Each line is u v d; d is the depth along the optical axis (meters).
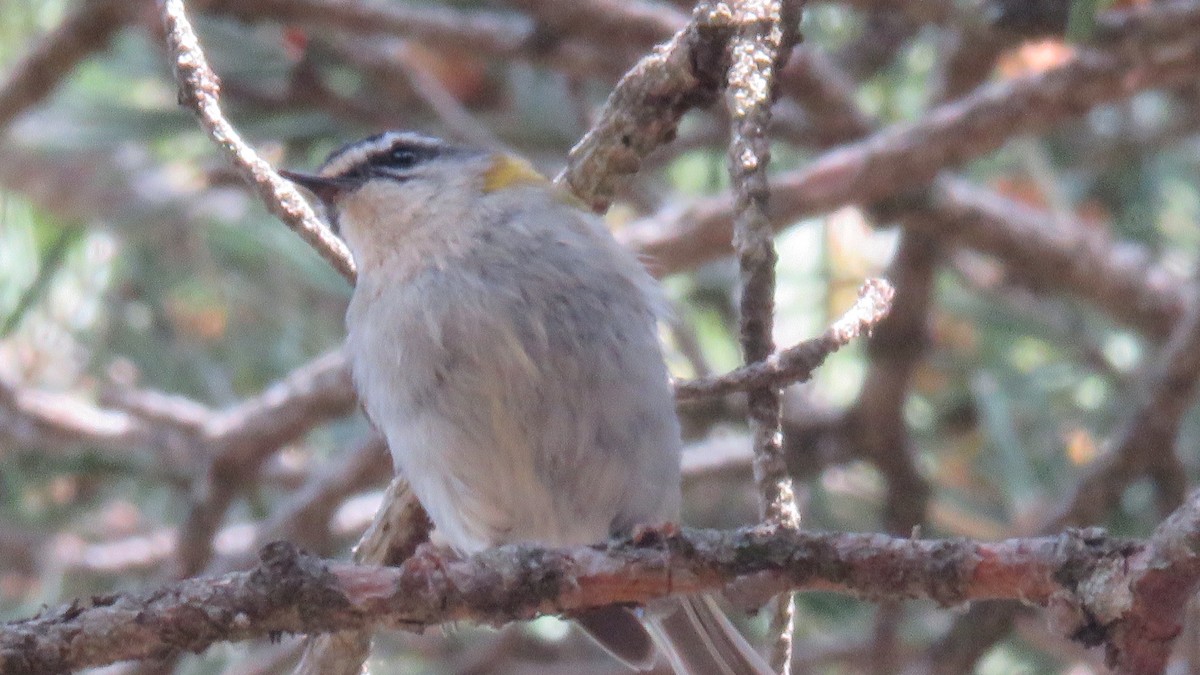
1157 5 9.48
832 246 12.17
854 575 4.70
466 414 6.57
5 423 10.95
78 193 11.81
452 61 12.19
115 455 11.09
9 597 11.91
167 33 6.52
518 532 6.83
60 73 10.66
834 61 12.68
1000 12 9.48
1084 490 9.84
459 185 6.91
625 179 6.91
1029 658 11.91
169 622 4.70
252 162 6.52
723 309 12.67
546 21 10.35
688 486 11.65
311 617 4.75
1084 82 9.84
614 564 4.81
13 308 11.11
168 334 12.42
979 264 12.90
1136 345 12.27
